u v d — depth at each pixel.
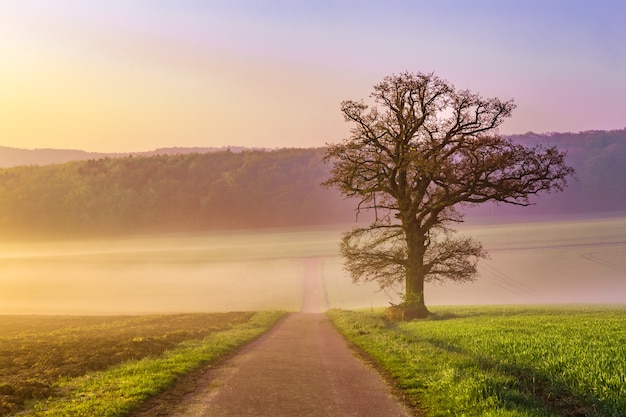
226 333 27.03
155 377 12.97
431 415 9.59
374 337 22.48
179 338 23.52
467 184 37.94
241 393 11.54
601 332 19.92
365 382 12.73
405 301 39.72
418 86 37.66
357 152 39.53
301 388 12.05
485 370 12.45
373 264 40.88
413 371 13.53
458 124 38.50
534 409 9.07
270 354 18.33
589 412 9.29
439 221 41.09
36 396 11.23
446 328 24.42
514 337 18.59
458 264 40.78
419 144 38.94
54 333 29.09
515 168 37.84
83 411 9.77
